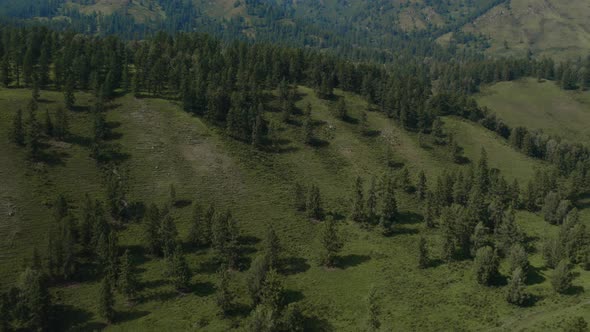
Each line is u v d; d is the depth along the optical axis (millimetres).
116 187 113562
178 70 177625
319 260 106938
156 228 103500
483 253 99125
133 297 90188
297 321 80750
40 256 94750
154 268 99312
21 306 79375
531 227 132625
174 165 135250
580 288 93688
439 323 84688
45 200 109062
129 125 147750
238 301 91062
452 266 106938
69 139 132250
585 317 75688
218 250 102438
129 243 104875
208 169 137375
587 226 143375
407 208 136250
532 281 99500
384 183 132125
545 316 82375
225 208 122750
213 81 174250
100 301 83250
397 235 121750
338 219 127125
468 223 115375
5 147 120000
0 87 156625
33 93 147250
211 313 87250
